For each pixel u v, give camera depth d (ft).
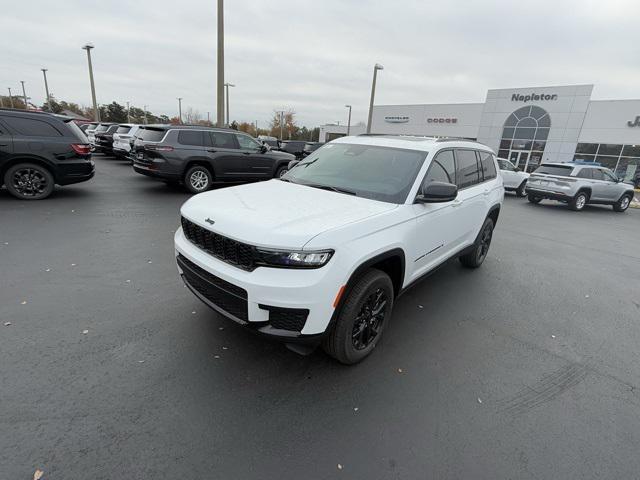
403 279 10.65
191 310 11.89
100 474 6.30
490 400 8.85
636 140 86.74
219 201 10.04
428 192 10.64
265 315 7.98
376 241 9.03
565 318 13.60
